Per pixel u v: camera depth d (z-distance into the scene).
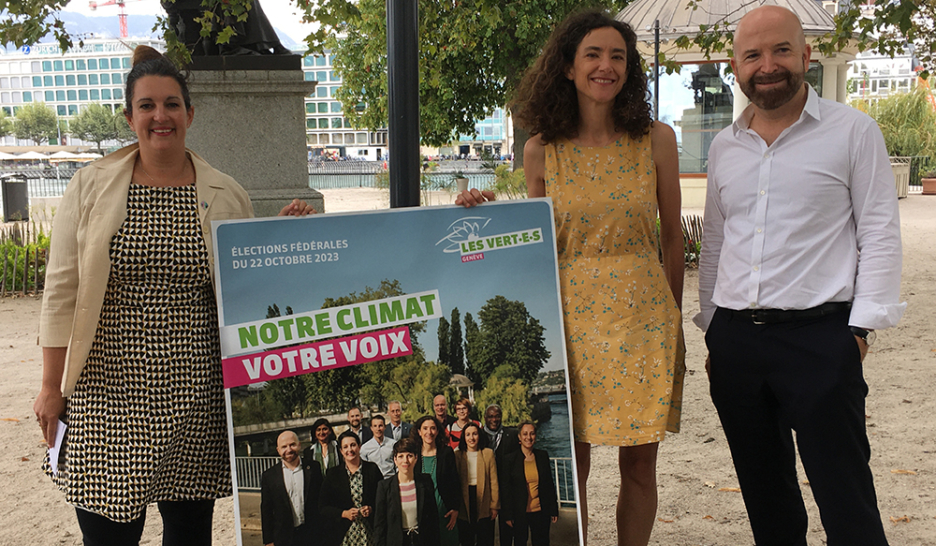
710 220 2.87
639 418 2.60
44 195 30.50
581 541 2.50
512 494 2.47
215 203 2.42
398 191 2.87
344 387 2.37
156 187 2.37
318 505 2.35
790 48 2.50
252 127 7.91
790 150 2.56
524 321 2.50
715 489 4.03
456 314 2.46
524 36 14.43
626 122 2.65
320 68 142.88
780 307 2.56
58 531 3.77
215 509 4.08
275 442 2.32
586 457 2.78
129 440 2.29
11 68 165.62
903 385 5.69
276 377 2.32
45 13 5.08
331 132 143.50
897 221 2.48
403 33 2.79
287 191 8.02
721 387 2.78
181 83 2.41
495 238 2.50
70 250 2.31
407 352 2.42
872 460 4.30
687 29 16.56
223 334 2.29
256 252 2.32
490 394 2.46
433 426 2.43
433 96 17.19
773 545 2.90
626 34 2.62
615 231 2.64
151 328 2.31
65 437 2.35
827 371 2.49
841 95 18.92
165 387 2.31
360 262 2.39
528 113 2.72
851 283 2.53
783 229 2.56
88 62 163.75
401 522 2.40
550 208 2.54
